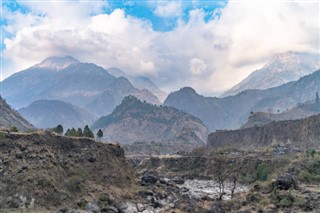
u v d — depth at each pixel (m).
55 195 100.50
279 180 96.81
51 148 118.81
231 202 92.31
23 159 107.56
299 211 79.81
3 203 91.94
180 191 138.38
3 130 122.25
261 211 81.44
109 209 98.38
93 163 124.19
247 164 193.25
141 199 115.06
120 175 127.75
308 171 123.50
